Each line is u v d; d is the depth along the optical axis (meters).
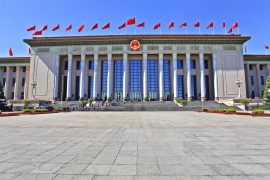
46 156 5.31
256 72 60.53
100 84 57.69
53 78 56.12
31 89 56.22
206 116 22.20
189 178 3.77
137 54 56.97
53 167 4.40
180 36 55.12
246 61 60.25
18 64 62.09
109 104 45.22
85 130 10.44
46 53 57.34
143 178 3.78
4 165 4.55
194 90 57.69
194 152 5.71
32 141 7.42
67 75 59.09
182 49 55.62
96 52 56.00
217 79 54.66
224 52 55.62
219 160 4.92
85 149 6.11
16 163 4.70
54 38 56.34
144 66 55.00
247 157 5.17
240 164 4.59
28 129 10.91
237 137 8.11
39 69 56.81
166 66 58.38
